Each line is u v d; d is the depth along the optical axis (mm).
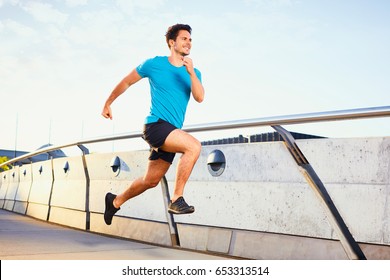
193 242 4285
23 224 6977
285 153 3588
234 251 3850
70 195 6914
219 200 4082
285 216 3520
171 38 3826
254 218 3752
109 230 5621
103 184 5969
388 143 2953
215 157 4105
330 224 3193
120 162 5672
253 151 3842
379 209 2943
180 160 3609
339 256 3145
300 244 3391
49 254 3877
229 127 3725
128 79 3943
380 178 2965
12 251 4004
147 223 4996
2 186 12867
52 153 8133
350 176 3104
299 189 3457
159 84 3770
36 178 9039
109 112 4102
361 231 3004
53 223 7246
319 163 3268
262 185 3732
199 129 3977
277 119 3289
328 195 3188
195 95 3678
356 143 3100
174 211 3598
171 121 3754
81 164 6602
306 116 3070
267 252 3594
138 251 4141
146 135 3797
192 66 3600
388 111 2586
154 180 4172
